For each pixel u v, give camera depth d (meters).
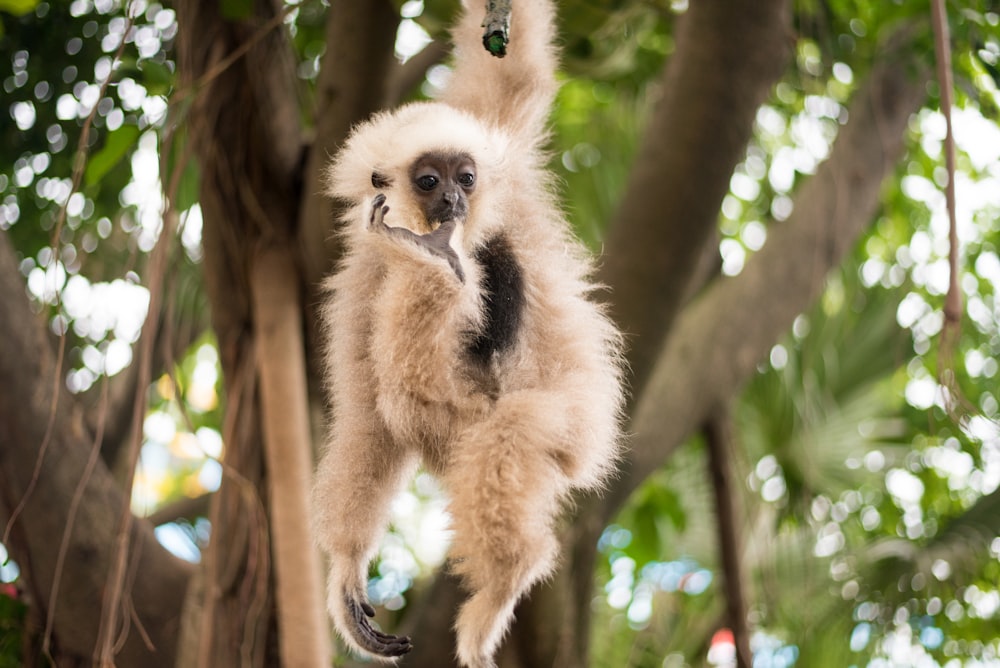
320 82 5.43
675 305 6.23
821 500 9.19
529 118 4.44
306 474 5.07
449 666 6.05
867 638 8.45
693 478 9.66
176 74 5.63
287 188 5.63
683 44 6.11
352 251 4.00
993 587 8.44
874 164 7.47
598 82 8.80
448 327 3.46
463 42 4.62
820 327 9.08
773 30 5.97
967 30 6.02
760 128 9.48
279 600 4.86
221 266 5.54
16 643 5.83
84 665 5.75
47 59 7.06
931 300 9.15
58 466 5.55
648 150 6.25
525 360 3.74
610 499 6.42
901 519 9.27
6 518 5.58
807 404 8.91
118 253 7.11
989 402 8.99
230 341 5.63
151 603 5.73
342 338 3.95
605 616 9.66
